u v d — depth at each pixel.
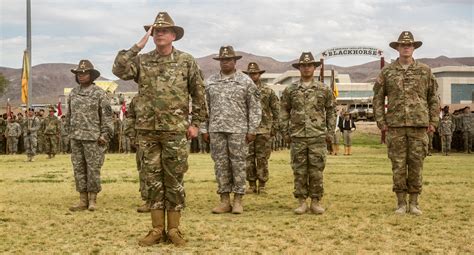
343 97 81.38
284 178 13.32
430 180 12.60
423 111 7.99
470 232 6.63
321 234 6.56
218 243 6.10
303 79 8.36
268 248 5.87
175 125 5.93
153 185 6.02
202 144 25.61
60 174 14.74
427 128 8.08
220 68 8.68
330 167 16.64
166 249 5.81
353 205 8.88
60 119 26.95
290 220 7.55
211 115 8.50
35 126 21.08
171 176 6.00
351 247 5.89
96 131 8.56
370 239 6.29
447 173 14.51
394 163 8.09
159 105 5.91
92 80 8.78
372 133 40.03
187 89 6.07
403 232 6.66
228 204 8.43
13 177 13.84
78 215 8.05
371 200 9.45
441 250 5.73
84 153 8.60
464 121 26.00
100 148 8.66
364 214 8.01
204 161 19.22
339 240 6.22
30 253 5.69
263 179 10.71
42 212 8.27
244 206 8.99
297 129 8.18
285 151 27.12
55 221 7.52
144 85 5.96
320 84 8.27
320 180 8.19
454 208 8.48
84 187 8.63
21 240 6.34
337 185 11.66
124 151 25.97
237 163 8.33
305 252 5.62
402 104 8.02
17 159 22.50
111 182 12.48
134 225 7.17
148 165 6.00
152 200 6.08
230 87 8.44
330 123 8.25
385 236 6.42
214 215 8.12
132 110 8.41
